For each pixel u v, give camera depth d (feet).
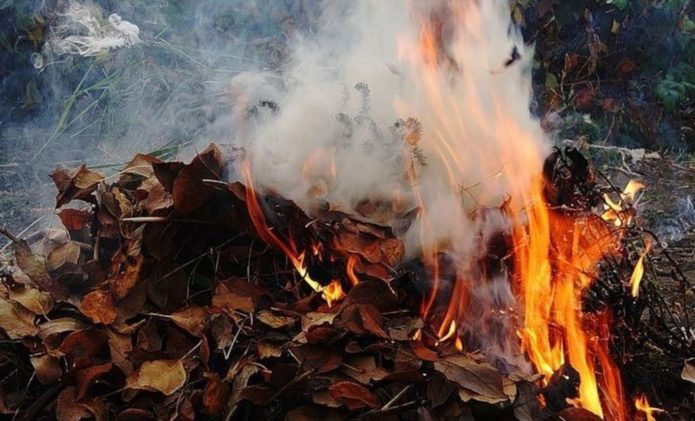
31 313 4.64
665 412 4.72
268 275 4.91
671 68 14.30
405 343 4.36
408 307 4.77
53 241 5.54
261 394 4.17
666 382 4.95
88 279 4.96
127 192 5.19
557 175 5.27
